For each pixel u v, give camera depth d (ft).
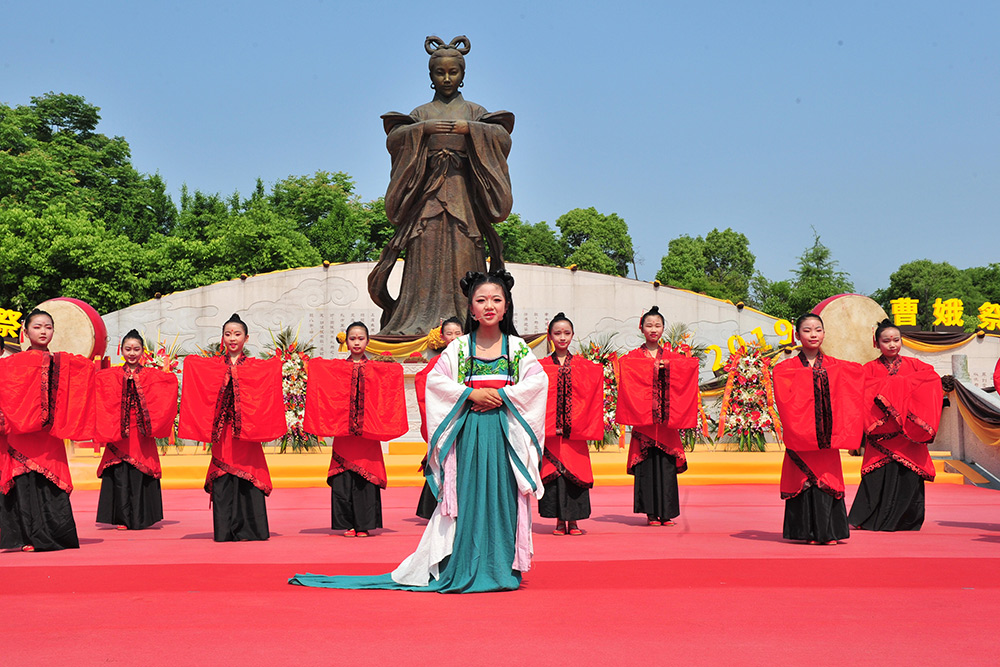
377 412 25.72
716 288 178.91
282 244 123.95
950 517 28.12
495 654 11.27
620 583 16.43
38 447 22.34
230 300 100.37
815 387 21.95
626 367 27.07
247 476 24.21
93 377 23.36
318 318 100.12
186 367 24.18
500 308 16.87
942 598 14.75
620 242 183.62
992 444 37.58
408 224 50.16
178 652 11.43
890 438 25.25
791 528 22.75
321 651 11.44
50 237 120.16
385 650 11.48
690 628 12.61
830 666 10.68
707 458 41.11
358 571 18.42
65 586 16.39
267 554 21.22
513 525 16.26
